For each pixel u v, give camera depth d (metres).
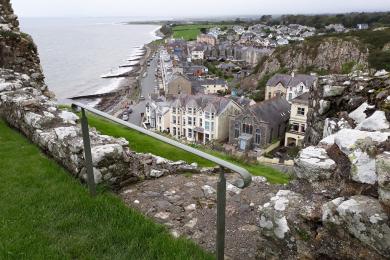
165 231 4.96
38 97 10.00
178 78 91.69
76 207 5.33
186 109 62.47
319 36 106.75
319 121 8.20
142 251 4.46
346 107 7.41
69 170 6.54
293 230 3.57
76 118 9.09
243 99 64.81
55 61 148.50
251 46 169.50
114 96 95.19
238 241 4.96
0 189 5.87
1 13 14.83
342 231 3.30
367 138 3.86
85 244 4.54
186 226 5.30
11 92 10.07
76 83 108.44
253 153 42.47
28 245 4.45
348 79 7.89
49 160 7.10
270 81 77.31
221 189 3.54
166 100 75.19
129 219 5.02
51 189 5.86
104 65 146.25
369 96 6.77
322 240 3.44
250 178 3.21
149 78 123.44
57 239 4.65
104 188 6.01
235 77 121.75
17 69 14.37
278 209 3.73
